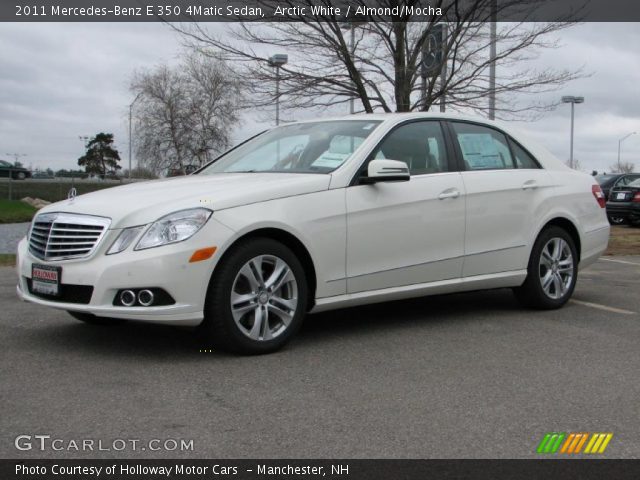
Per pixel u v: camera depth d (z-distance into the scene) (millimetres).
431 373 4527
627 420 3717
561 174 6914
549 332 5730
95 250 4625
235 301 4754
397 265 5574
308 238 5066
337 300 5270
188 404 3867
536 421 3684
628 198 20219
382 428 3557
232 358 4801
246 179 5242
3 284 7934
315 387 4199
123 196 4969
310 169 5551
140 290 4527
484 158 6332
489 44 12109
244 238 4824
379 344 5273
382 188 5496
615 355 5027
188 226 4582
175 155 47844
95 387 4133
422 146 5930
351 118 6094
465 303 7016
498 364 4758
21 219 27234
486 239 6137
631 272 9688
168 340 5273
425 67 12055
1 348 5012
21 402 3863
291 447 3309
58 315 6168
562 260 6781
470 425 3613
